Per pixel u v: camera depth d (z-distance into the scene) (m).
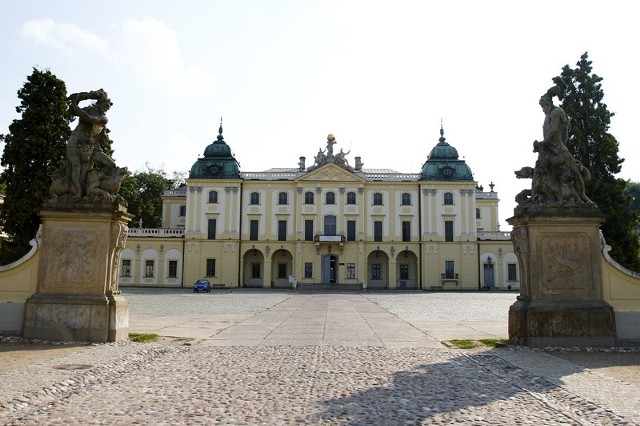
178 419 7.32
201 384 9.62
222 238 76.62
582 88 32.06
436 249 77.06
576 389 9.18
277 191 78.38
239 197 77.81
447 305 38.75
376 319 25.34
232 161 78.81
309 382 9.86
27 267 15.38
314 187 78.06
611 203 30.17
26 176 34.75
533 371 10.84
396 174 81.00
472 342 15.64
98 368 10.71
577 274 14.81
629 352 13.65
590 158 31.06
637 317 15.07
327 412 7.76
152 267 76.44
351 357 12.91
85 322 14.68
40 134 35.12
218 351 13.84
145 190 98.88
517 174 15.90
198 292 62.31
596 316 14.52
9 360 11.57
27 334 14.69
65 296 14.79
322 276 77.38
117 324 15.05
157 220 97.69
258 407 8.01
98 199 15.03
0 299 15.24
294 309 33.19
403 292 68.69
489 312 31.05
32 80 35.84
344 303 41.03
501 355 13.03
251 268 79.44
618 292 15.25
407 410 7.91
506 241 76.94
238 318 25.61
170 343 15.23
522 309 14.80
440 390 9.26
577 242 14.92
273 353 13.55
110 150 34.91
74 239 15.02
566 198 15.20
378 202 78.62
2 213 34.53
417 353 13.60
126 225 15.97
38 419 7.22
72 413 7.56
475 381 10.02
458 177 78.50
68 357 12.04
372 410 7.89
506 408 8.05
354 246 77.25
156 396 8.66
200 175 77.88
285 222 78.06
